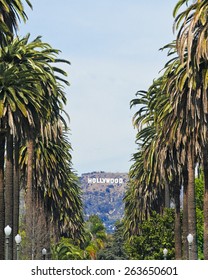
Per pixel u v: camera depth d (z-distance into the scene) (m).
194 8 72.56
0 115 83.44
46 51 100.44
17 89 86.69
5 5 85.25
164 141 96.62
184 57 80.50
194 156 94.38
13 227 97.75
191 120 80.62
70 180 182.00
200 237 150.25
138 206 168.88
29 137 89.75
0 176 85.44
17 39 98.12
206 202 84.94
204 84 74.25
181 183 122.69
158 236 123.50
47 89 101.88
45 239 139.88
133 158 163.50
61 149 144.00
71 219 180.75
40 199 145.75
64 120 118.44
